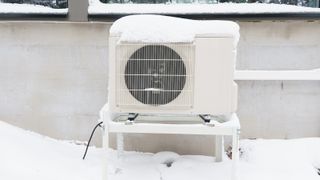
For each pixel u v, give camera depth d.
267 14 3.34
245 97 3.47
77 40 3.45
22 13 3.39
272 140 3.49
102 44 3.45
